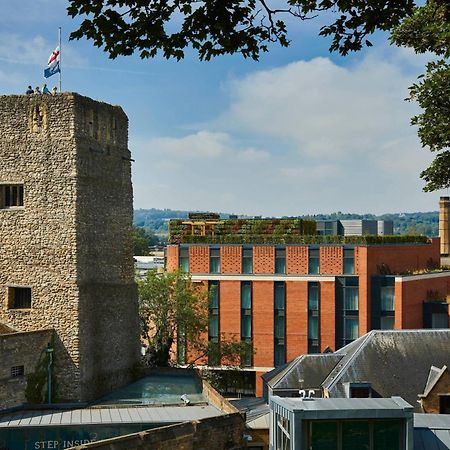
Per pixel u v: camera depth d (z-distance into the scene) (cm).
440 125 2939
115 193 5225
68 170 4762
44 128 4797
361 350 5103
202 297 7156
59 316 4750
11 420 4034
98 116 5025
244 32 1870
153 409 4331
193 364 7175
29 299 4853
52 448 3906
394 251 9119
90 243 4909
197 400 4619
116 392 4988
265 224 9262
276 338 8975
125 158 5344
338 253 8869
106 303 5078
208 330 9094
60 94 4769
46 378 4650
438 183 3077
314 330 8906
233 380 8650
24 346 4497
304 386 5097
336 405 3509
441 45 2723
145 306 6788
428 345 5156
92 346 4884
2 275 4862
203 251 9194
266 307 9000
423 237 9850
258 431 4528
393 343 5159
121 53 1834
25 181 4831
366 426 3431
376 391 4825
